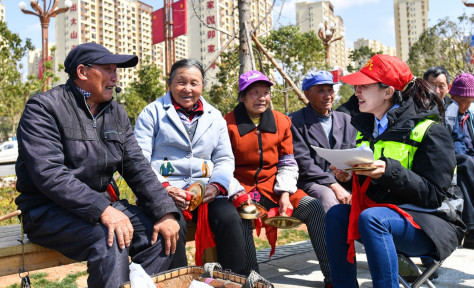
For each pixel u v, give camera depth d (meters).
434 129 2.28
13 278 4.04
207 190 2.94
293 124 3.90
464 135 4.38
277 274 3.80
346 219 2.50
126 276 2.33
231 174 3.14
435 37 26.62
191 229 3.17
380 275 2.14
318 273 3.80
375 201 2.41
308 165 3.70
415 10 116.38
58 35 88.12
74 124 2.49
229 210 2.90
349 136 3.96
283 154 3.60
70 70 2.56
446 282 3.45
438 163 2.25
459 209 2.38
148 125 3.14
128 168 2.72
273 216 3.21
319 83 3.80
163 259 2.52
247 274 3.13
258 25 6.21
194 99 3.18
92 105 2.64
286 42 24.92
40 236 2.45
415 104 2.38
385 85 2.41
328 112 4.01
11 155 15.29
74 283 3.80
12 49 21.06
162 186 2.70
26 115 2.41
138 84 37.16
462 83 4.34
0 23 20.31
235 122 3.54
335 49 82.94
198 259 2.91
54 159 2.35
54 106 2.45
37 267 2.56
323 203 3.45
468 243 4.43
